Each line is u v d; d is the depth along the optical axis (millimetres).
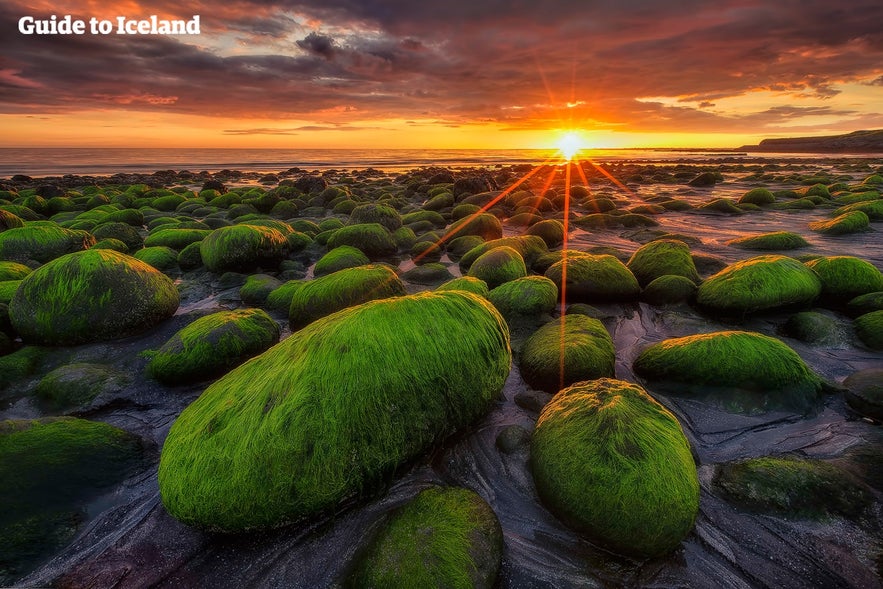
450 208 21969
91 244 12172
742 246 12297
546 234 13703
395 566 3004
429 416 4129
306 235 14352
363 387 3777
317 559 3369
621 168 51062
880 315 6586
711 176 31969
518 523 3633
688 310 7852
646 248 9555
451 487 3893
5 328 7059
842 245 12133
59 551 3436
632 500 3266
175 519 3695
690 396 5238
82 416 5215
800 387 5008
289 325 7922
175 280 10727
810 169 47000
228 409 3818
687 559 3291
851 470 3992
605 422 3732
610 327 7426
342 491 3629
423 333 4273
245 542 3531
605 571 3232
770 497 3680
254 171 53969
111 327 7055
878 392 4871
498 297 7719
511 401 5301
